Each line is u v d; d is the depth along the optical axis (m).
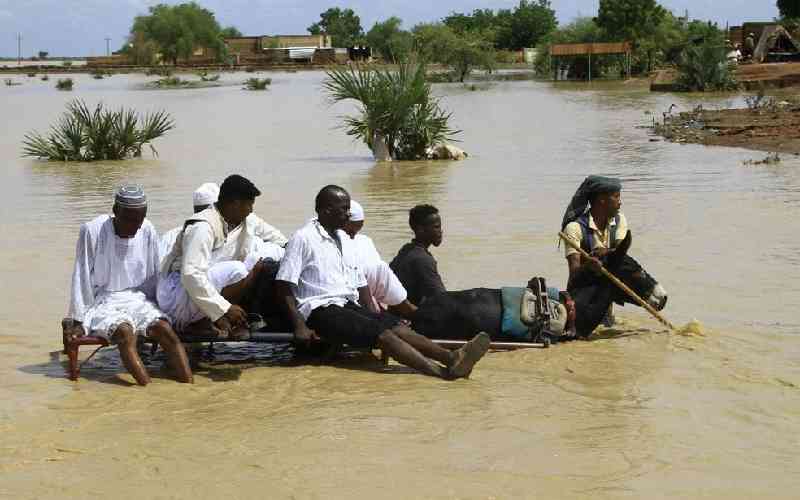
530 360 6.93
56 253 11.08
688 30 70.06
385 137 22.16
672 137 24.77
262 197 15.59
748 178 16.69
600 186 7.71
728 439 5.36
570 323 7.33
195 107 44.09
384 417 5.75
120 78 93.69
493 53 78.69
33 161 23.17
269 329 7.36
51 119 37.03
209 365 7.05
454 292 7.45
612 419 5.68
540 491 4.69
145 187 17.38
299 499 4.62
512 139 25.91
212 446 5.31
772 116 28.98
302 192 16.19
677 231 11.75
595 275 7.53
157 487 4.79
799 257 10.18
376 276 7.29
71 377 6.59
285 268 6.93
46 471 5.00
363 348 6.88
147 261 6.98
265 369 6.90
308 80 77.38
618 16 70.56
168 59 115.31
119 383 6.53
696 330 7.50
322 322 6.85
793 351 6.99
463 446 5.27
